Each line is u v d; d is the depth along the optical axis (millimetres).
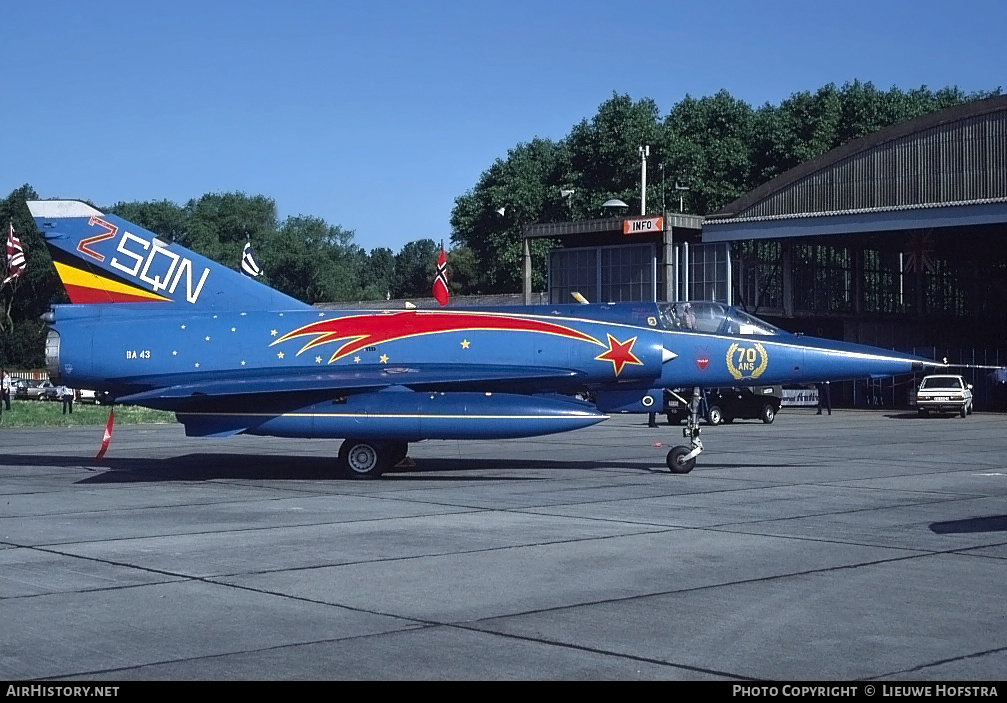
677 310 19641
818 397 51469
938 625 8109
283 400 18531
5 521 13617
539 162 96188
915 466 20656
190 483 18078
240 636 7859
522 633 7914
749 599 9000
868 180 48562
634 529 12750
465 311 19812
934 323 61312
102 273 20406
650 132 77688
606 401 19750
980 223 42125
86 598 9125
